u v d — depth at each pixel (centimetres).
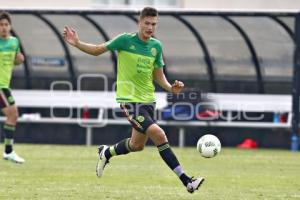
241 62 6944
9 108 4850
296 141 6506
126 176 4334
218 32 6788
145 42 3519
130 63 3497
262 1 8969
